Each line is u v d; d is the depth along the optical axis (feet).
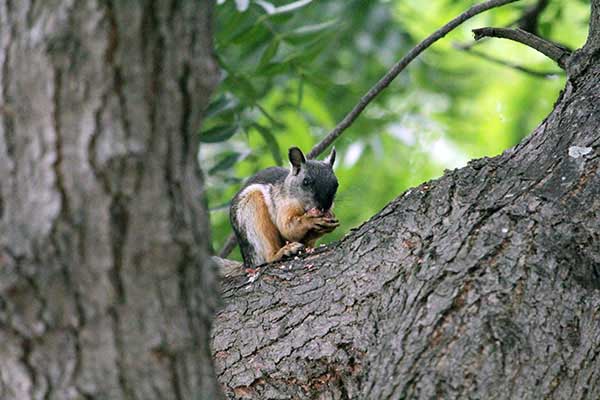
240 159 50.57
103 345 18.10
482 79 74.13
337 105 68.80
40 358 17.97
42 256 17.63
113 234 17.88
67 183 17.63
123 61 17.62
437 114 71.92
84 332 18.01
